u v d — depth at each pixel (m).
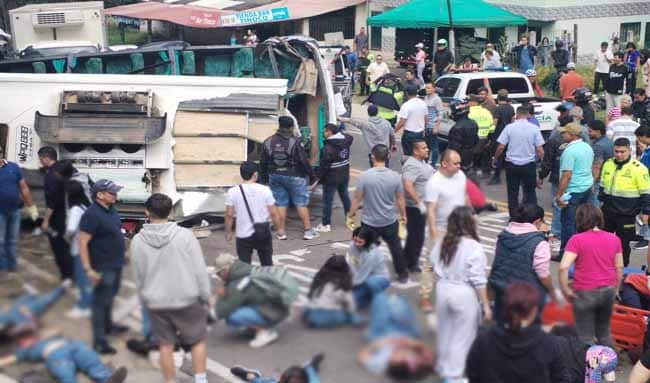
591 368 7.96
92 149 13.55
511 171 14.22
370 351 3.04
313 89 16.02
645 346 8.18
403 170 10.05
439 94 22.41
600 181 12.09
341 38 39.38
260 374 6.26
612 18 35.72
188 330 3.81
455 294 4.43
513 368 5.15
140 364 3.23
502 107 17.47
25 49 29.30
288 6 37.41
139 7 40.75
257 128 14.08
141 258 4.59
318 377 3.28
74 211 4.42
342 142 14.30
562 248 12.56
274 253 13.09
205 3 39.47
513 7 35.62
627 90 27.58
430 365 3.04
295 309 3.47
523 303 5.07
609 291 8.22
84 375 2.78
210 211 13.81
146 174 13.47
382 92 20.34
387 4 40.25
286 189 13.87
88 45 29.72
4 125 13.29
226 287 3.96
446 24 27.73
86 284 2.84
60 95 13.47
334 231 14.61
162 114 13.82
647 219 11.64
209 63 16.61
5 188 5.56
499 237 7.68
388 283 3.44
